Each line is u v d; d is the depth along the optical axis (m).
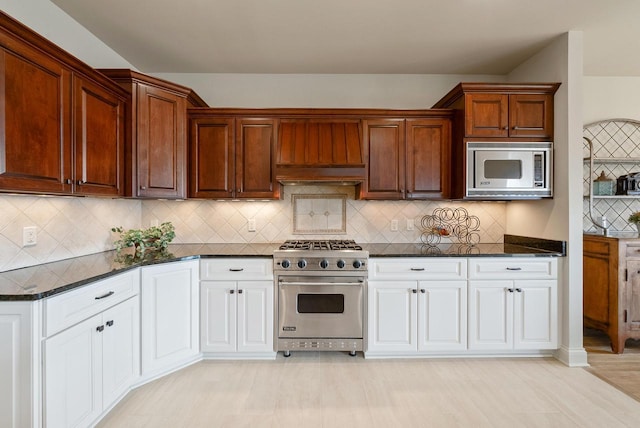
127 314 2.27
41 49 1.83
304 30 2.75
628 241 3.01
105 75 2.54
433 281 2.85
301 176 2.97
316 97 3.59
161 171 2.86
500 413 2.14
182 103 3.02
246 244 3.48
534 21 2.64
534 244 3.18
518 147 2.96
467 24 2.67
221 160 3.15
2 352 1.53
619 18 2.59
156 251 2.97
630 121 3.71
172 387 2.44
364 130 3.19
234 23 2.64
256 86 3.58
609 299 3.09
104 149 2.43
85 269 2.12
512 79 3.54
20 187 1.71
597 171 3.75
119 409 2.17
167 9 2.46
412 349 2.85
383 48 3.06
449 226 3.58
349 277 2.84
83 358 1.83
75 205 2.58
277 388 2.43
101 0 2.35
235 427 2.01
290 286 2.83
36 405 1.54
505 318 2.85
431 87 3.63
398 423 2.05
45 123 1.88
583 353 2.79
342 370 2.70
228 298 2.84
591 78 3.76
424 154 3.21
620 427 2.00
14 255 2.08
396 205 3.56
